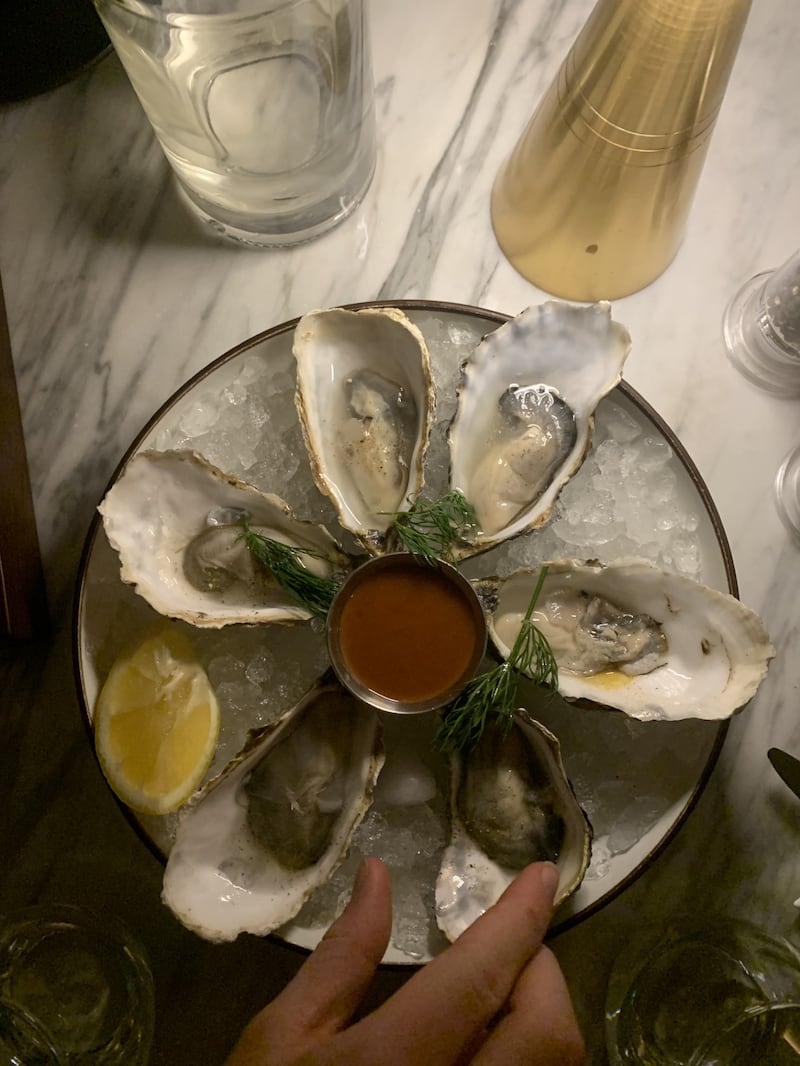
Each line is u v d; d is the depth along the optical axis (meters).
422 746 0.36
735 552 0.39
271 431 0.37
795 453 0.39
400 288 0.40
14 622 0.35
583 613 0.36
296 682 0.36
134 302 0.40
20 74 0.39
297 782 0.34
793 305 0.37
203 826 0.33
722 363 0.40
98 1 0.31
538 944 0.28
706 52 0.27
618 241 0.36
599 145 0.32
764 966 0.36
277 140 0.37
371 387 0.36
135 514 0.35
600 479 0.37
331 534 0.37
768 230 0.40
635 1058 0.36
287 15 0.33
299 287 0.40
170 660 0.34
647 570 0.34
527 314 0.35
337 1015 0.27
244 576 0.36
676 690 0.35
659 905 0.38
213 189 0.38
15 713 0.39
